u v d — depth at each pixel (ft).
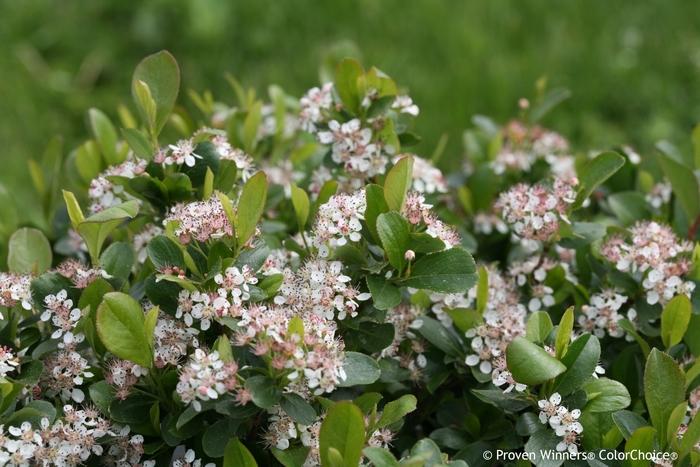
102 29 6.57
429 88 5.84
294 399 2.89
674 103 5.93
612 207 3.47
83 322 3.01
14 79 6.17
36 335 3.07
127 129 3.17
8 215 3.55
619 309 3.26
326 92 3.30
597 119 5.83
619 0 6.58
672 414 2.92
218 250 2.98
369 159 3.26
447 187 3.68
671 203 3.52
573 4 6.51
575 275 3.37
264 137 3.66
